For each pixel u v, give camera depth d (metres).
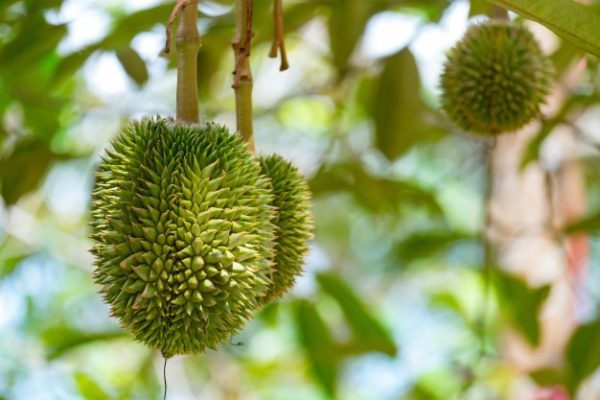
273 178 2.43
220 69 3.96
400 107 3.53
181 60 2.22
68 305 6.52
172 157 2.09
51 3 3.48
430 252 4.66
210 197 2.07
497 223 4.39
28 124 4.22
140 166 2.10
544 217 4.49
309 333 4.13
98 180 2.17
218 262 2.05
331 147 4.27
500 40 3.06
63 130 4.41
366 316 4.12
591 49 2.21
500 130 3.13
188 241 2.04
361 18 3.73
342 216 8.37
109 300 2.07
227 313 2.07
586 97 3.81
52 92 4.42
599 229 3.84
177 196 2.05
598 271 7.93
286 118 6.38
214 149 2.12
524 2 2.20
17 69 3.77
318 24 4.91
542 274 4.47
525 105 3.07
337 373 4.19
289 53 5.68
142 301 2.02
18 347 4.97
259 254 2.11
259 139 6.48
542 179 4.50
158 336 2.05
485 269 3.81
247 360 5.66
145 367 4.48
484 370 4.57
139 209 2.05
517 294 3.92
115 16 4.06
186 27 2.23
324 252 8.52
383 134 3.55
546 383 3.75
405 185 4.41
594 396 4.66
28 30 3.50
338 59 3.80
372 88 3.94
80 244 5.74
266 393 6.03
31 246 5.50
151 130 2.15
